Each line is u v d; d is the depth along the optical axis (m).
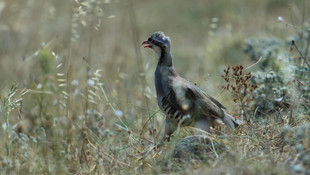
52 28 27.33
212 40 25.61
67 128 13.36
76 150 12.58
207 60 23.55
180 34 32.03
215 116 13.13
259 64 17.36
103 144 13.09
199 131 12.99
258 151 10.98
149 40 14.02
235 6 34.03
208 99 13.37
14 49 25.56
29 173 11.38
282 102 13.52
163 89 13.48
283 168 9.57
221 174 9.58
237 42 23.95
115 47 27.36
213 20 19.97
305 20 23.75
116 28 31.47
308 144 10.38
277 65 15.25
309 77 13.78
